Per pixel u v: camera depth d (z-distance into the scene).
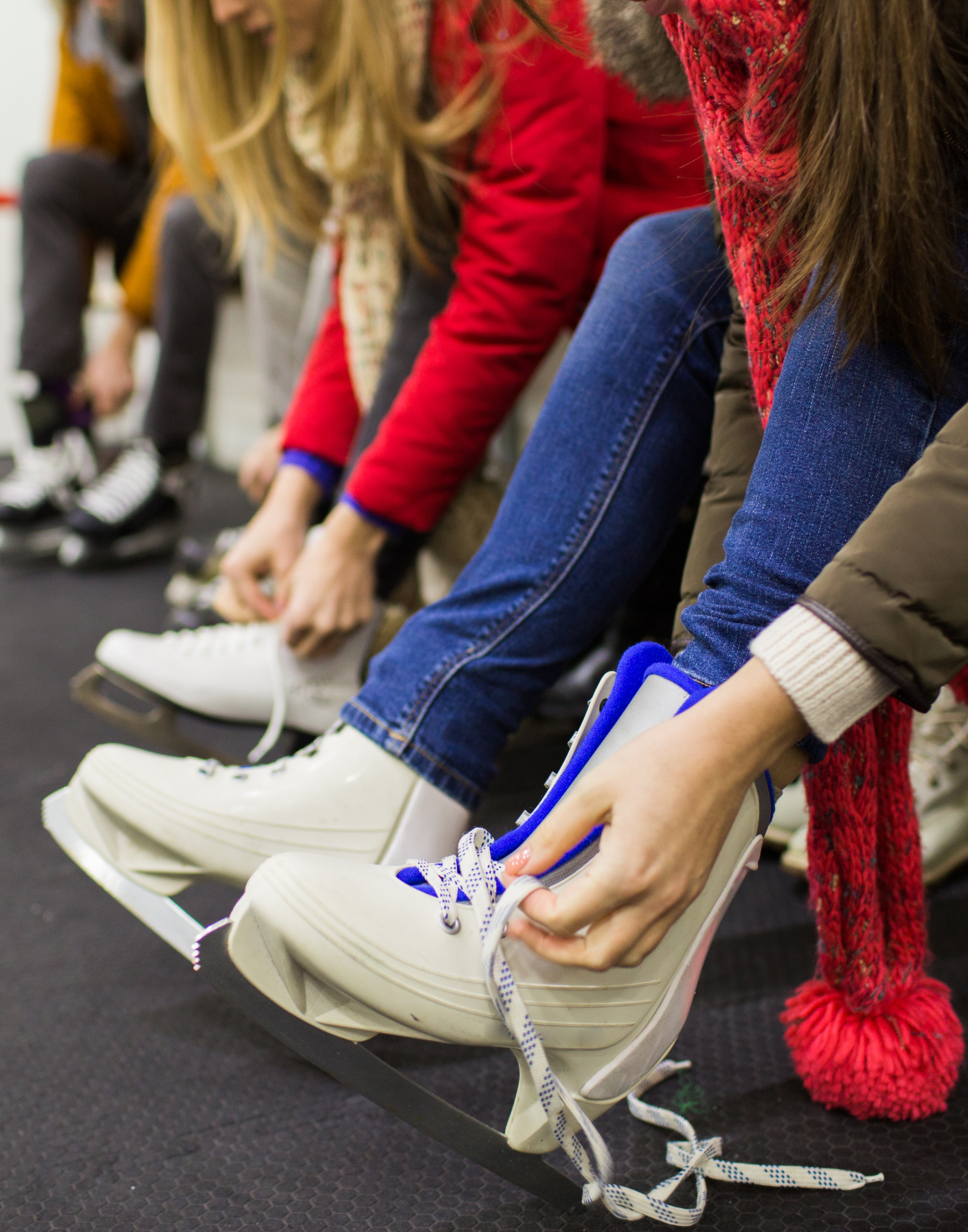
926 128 0.37
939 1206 0.50
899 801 0.54
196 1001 0.71
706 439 0.61
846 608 0.37
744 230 0.47
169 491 1.91
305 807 0.60
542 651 0.61
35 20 3.08
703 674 0.44
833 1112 0.58
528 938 0.41
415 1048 0.65
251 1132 0.57
